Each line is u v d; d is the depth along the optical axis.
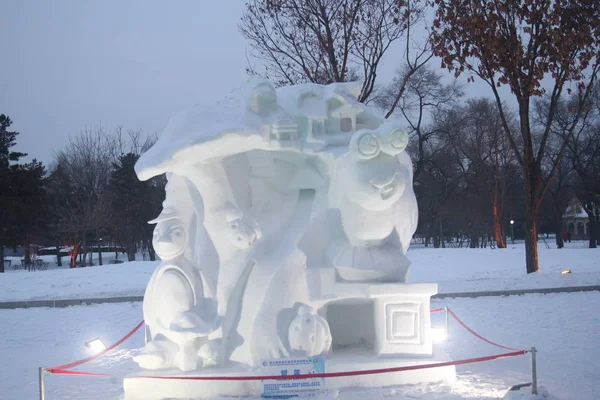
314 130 7.14
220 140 6.49
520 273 21.39
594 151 41.44
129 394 6.12
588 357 8.38
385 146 6.36
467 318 12.80
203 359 6.32
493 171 42.62
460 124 43.22
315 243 6.75
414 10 20.84
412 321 6.57
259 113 6.91
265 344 6.32
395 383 6.34
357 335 7.27
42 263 42.22
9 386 7.73
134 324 13.41
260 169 7.07
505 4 17.95
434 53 19.22
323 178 7.13
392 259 6.67
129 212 43.22
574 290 16.78
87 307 16.52
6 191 43.53
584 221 59.47
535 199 19.72
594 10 18.02
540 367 7.70
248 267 6.57
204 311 6.51
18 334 12.66
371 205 6.46
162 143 6.72
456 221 50.47
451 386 6.30
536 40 18.73
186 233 6.80
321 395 5.93
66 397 6.88
